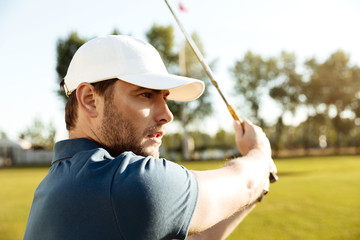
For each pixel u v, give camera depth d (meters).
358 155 41.69
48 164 38.94
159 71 0.95
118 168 0.77
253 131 1.09
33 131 46.81
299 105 48.28
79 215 0.75
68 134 1.02
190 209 0.75
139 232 0.72
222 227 1.10
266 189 0.98
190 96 1.23
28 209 6.77
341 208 6.31
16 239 4.47
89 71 0.92
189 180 0.77
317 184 10.41
